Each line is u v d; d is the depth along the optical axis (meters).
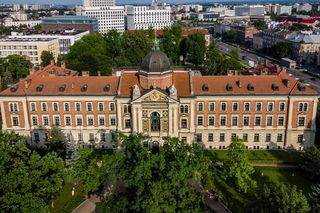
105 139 111.56
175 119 105.38
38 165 70.56
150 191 61.00
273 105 107.00
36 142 112.38
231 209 78.44
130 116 107.94
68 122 110.81
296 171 95.94
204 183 83.12
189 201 62.97
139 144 70.62
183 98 105.12
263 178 92.06
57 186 72.19
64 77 112.38
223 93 105.88
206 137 110.69
